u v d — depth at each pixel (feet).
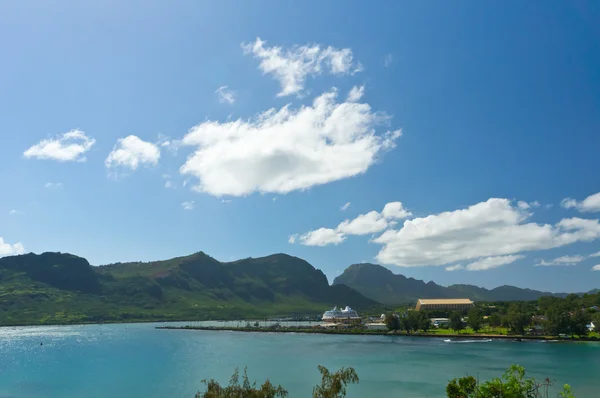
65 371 549.95
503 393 162.30
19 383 476.54
